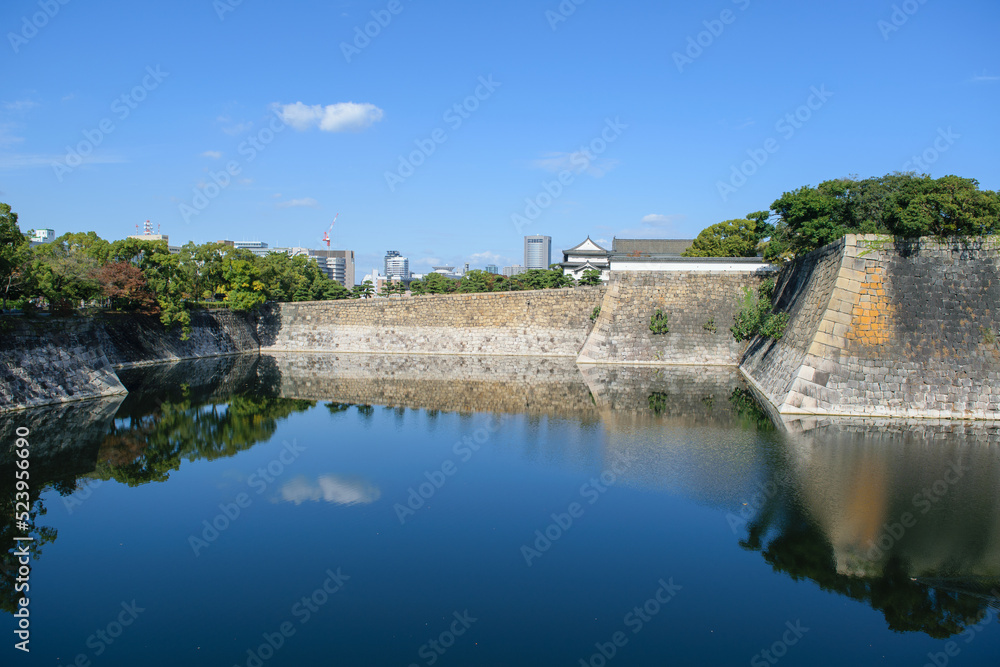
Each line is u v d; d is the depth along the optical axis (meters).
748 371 42.44
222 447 26.78
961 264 27.98
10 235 31.34
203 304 68.25
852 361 28.72
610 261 54.97
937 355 27.92
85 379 36.81
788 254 42.06
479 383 42.66
